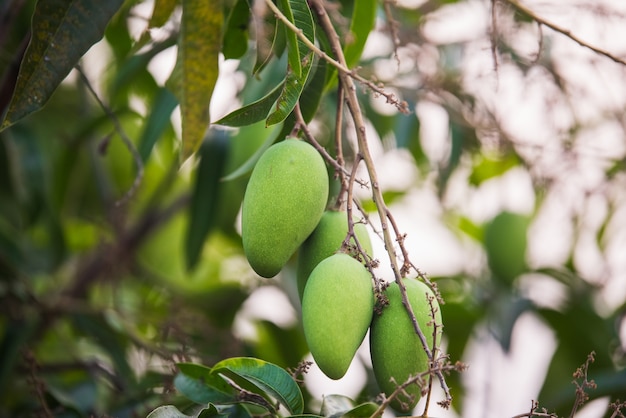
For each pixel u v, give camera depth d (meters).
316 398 2.01
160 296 2.45
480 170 2.45
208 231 1.99
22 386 1.95
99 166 2.24
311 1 1.52
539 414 1.45
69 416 1.82
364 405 1.47
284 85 1.41
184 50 1.40
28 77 1.42
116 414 1.82
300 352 2.23
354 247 1.42
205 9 1.39
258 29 1.51
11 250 2.09
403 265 1.42
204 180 1.98
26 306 2.00
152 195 2.39
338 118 1.46
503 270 2.29
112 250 2.24
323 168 1.42
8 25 1.76
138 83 2.16
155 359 2.00
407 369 1.40
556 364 2.25
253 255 1.41
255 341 2.27
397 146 2.11
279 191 1.40
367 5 1.60
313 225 1.42
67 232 2.51
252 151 1.86
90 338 2.11
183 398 1.76
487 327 2.27
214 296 2.34
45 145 2.28
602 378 1.91
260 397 1.50
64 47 1.43
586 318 2.26
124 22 1.94
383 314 1.41
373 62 2.09
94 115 2.18
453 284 2.41
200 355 1.91
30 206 2.08
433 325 1.39
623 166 2.06
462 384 2.22
